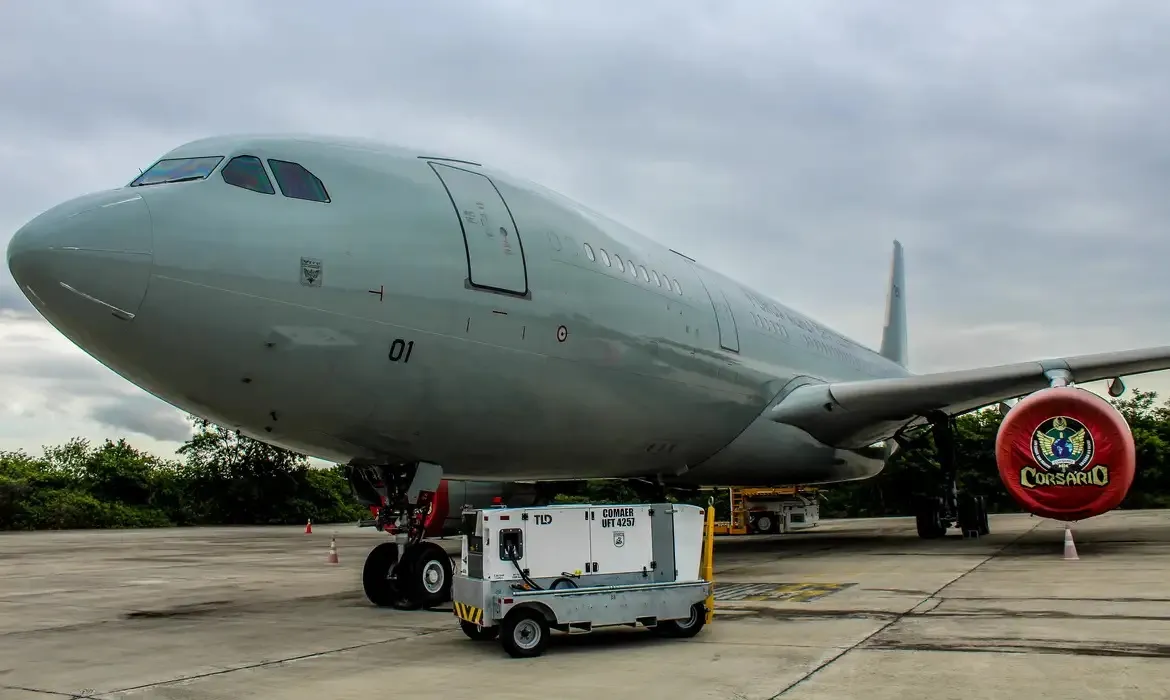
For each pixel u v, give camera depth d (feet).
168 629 26.81
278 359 24.54
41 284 21.84
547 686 17.53
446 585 30.60
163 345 23.07
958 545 53.31
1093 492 39.65
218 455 144.97
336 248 25.53
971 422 136.56
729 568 42.01
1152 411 152.56
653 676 18.11
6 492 118.62
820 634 22.12
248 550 69.72
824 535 75.97
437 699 16.65
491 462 32.55
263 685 18.29
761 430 46.98
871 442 55.06
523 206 32.40
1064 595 27.86
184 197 23.89
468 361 28.45
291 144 27.07
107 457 146.30
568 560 23.16
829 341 63.62
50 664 21.42
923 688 16.01
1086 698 15.02
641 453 39.37
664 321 37.93
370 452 29.01
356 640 23.70
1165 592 27.99
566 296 32.01
